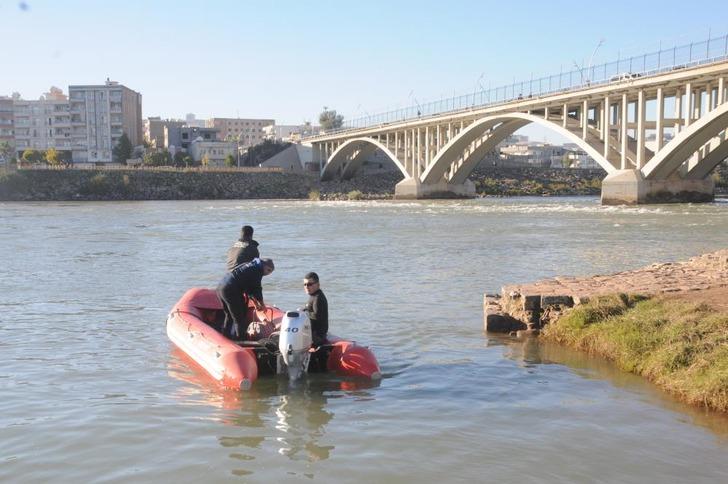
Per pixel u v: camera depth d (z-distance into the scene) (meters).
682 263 15.48
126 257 23.12
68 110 111.75
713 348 8.00
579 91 50.56
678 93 47.72
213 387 8.10
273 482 5.51
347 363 8.50
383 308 13.21
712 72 40.41
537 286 11.94
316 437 6.47
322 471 5.71
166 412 7.18
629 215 41.16
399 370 8.83
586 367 8.87
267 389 7.99
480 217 43.62
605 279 12.88
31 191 81.69
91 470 5.75
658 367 8.20
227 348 8.31
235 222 41.62
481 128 62.03
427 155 74.69
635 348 8.82
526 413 7.14
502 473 5.68
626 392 7.81
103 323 11.98
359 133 87.19
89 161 111.69
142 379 8.44
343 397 7.71
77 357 9.53
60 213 52.38
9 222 41.88
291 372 8.20
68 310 13.32
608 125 50.41
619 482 5.52
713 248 23.39
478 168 102.56
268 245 26.94
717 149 47.44
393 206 61.56
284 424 6.82
